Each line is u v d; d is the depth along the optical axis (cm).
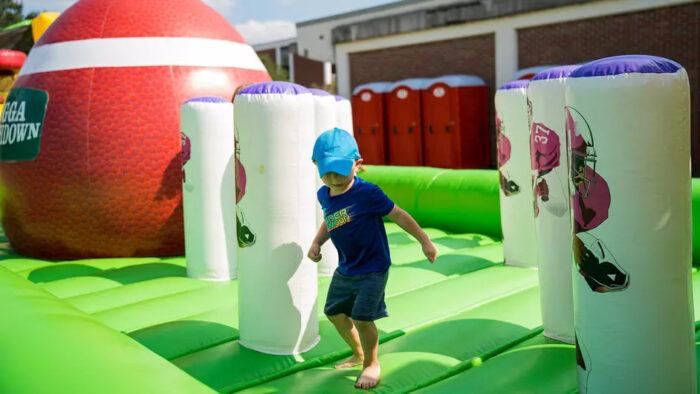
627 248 225
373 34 1545
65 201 528
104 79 529
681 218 224
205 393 179
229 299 416
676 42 1130
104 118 523
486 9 1348
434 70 1473
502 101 478
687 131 224
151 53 543
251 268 314
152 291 441
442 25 1421
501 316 362
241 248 318
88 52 537
